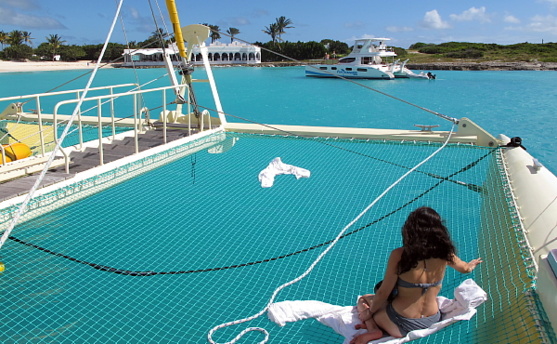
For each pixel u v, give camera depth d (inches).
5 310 157.2
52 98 813.2
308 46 2689.5
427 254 108.6
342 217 229.3
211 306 159.8
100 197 251.3
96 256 191.3
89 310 158.1
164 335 145.0
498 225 175.2
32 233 206.8
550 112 624.4
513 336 107.0
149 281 174.7
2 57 2516.0
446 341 124.6
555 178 194.9
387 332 118.5
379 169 295.4
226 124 369.4
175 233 211.9
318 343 130.9
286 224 221.8
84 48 2792.8
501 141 288.5
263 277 177.5
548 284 105.2
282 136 343.6
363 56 1295.5
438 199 246.1
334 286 169.2
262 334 142.2
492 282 144.0
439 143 296.4
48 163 144.6
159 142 305.7
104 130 367.6
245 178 283.1
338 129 340.2
